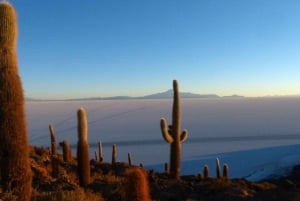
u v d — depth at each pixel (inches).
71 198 468.4
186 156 6176.2
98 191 643.5
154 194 762.2
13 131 343.0
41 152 1101.7
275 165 4313.5
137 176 334.3
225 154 6392.7
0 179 347.3
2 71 339.6
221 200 784.9
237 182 916.0
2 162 343.3
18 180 345.4
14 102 343.3
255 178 3243.1
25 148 350.3
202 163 5118.1
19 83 347.3
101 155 1433.3
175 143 935.0
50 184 705.0
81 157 755.4
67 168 967.0
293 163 4254.4
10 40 342.0
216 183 871.1
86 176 755.4
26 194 349.4
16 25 347.9
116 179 821.9
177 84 920.9
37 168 807.1
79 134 756.6
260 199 810.8
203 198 783.7
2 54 339.3
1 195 332.5
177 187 833.5
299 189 922.7
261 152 6368.1
